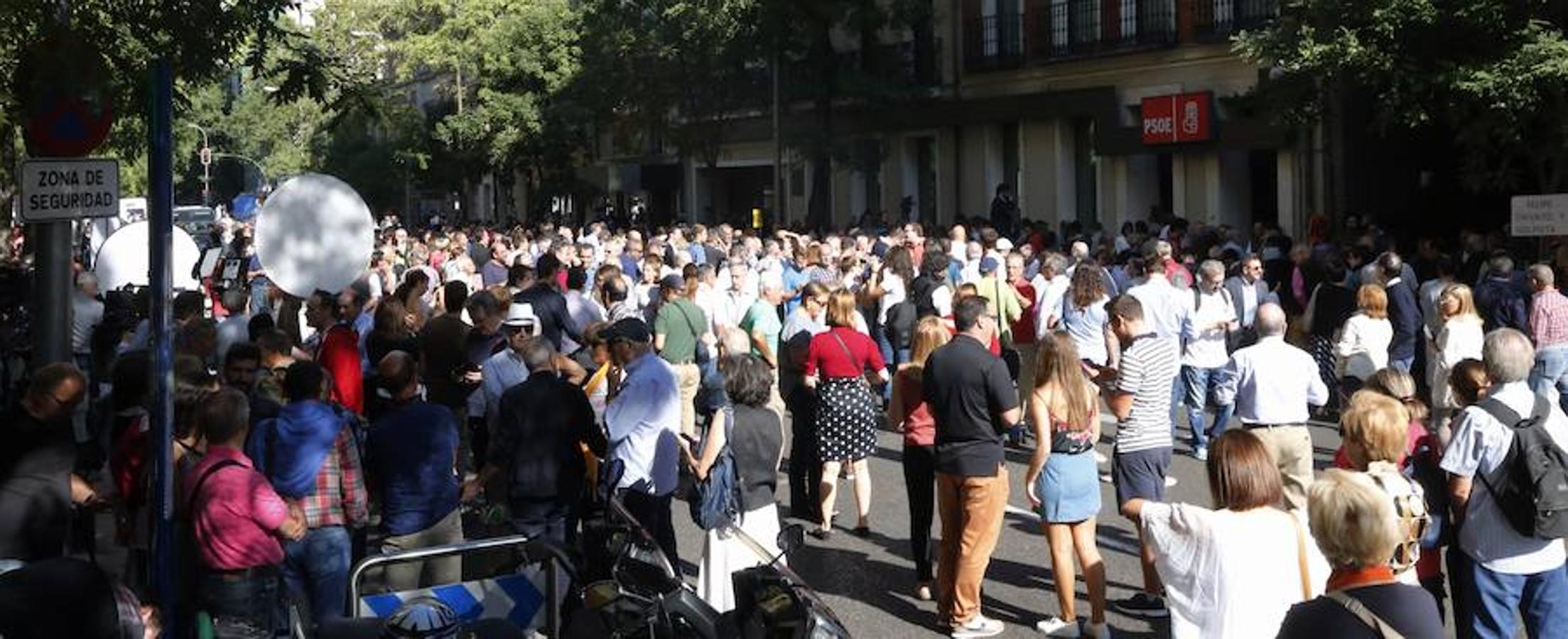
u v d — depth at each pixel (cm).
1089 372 1276
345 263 1151
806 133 3434
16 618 334
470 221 5325
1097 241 2445
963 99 3362
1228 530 589
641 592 624
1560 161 1867
